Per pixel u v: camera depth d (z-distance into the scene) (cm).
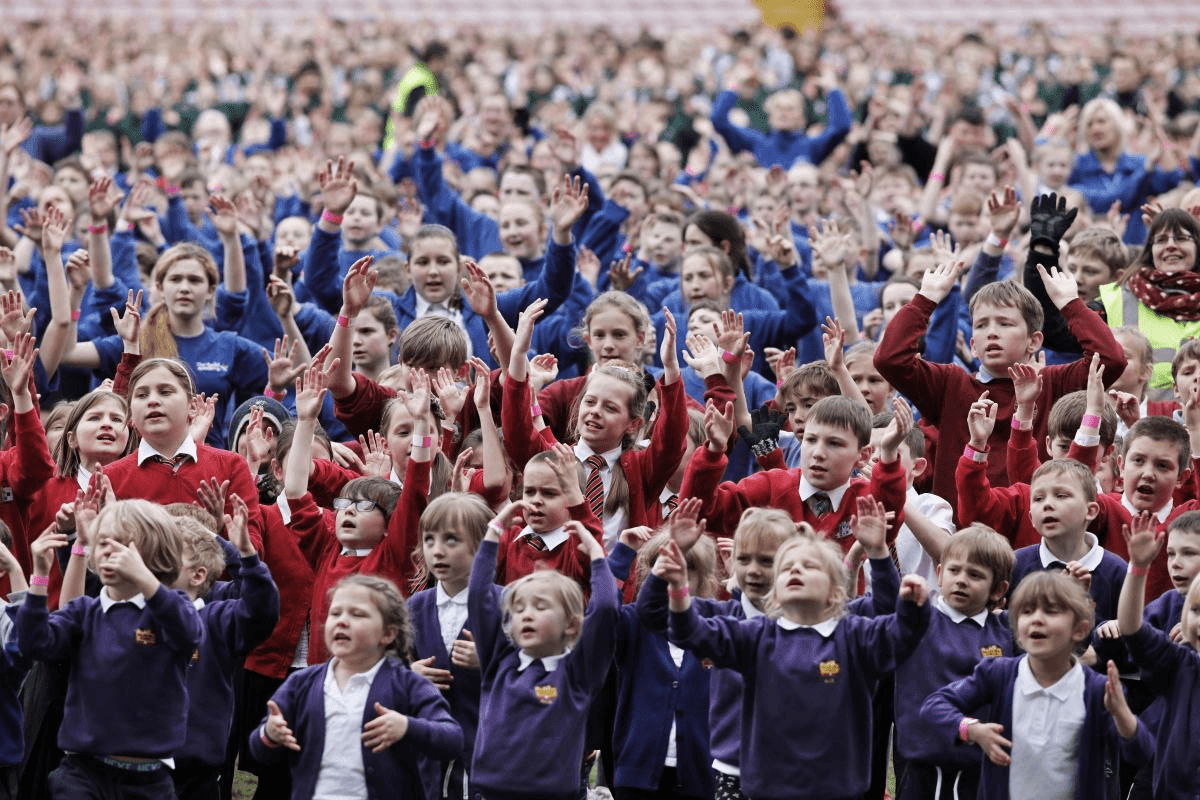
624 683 2105
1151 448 2267
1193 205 3303
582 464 2325
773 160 5159
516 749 1942
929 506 2384
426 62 7106
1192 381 2502
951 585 2072
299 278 3681
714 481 2230
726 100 5241
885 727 2209
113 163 5403
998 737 1880
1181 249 2925
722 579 2214
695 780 2080
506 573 2177
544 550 2152
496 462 2331
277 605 2034
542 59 7394
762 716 1925
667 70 7350
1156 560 2228
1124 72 6544
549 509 2148
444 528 2112
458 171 4738
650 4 10131
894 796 2369
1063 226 2748
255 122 6006
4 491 2402
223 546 2209
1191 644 1992
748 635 1948
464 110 6669
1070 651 1942
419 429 2275
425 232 3162
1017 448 2392
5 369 2358
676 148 6006
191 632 1980
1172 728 1958
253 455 2509
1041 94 6800
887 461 2202
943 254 3095
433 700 1942
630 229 4112
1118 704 1855
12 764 2052
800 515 2273
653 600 1956
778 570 1942
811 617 1945
